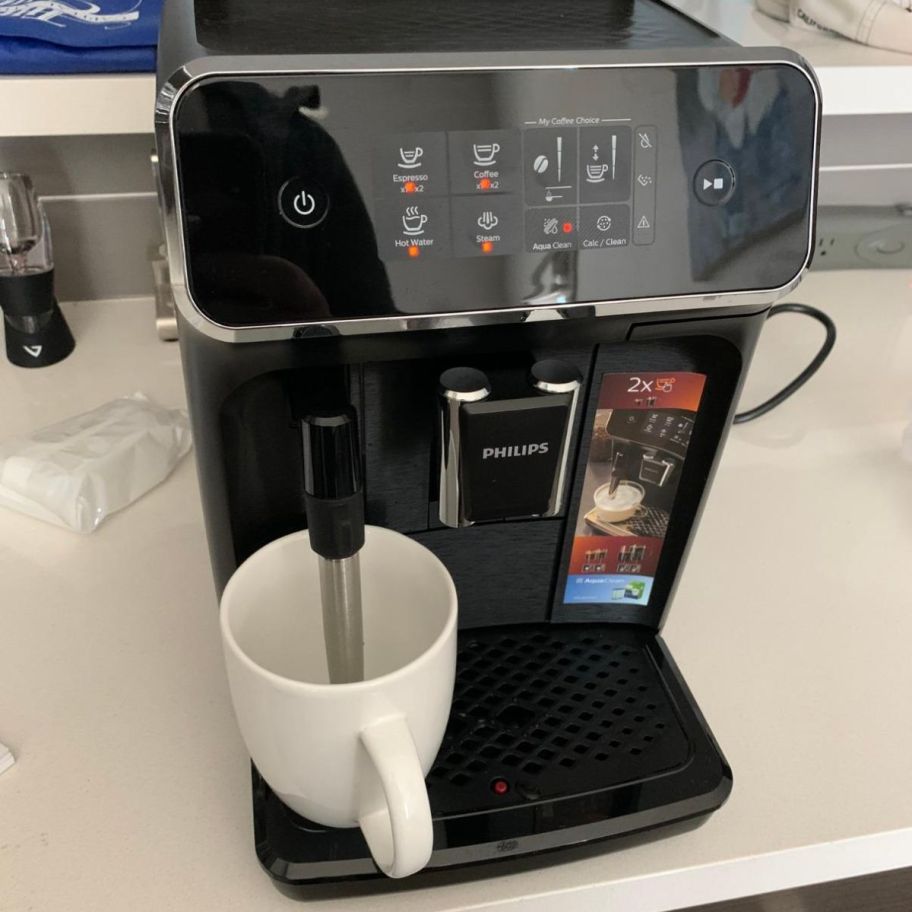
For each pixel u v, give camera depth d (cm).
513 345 41
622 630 56
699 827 47
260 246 35
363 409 44
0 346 89
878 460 77
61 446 69
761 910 57
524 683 52
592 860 45
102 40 68
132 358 88
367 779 41
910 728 53
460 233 36
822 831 47
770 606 61
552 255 37
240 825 46
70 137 89
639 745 49
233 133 33
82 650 56
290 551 46
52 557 64
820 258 107
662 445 49
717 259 39
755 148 38
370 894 43
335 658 44
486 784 46
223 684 54
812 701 54
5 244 80
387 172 35
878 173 107
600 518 51
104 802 47
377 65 34
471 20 44
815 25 77
